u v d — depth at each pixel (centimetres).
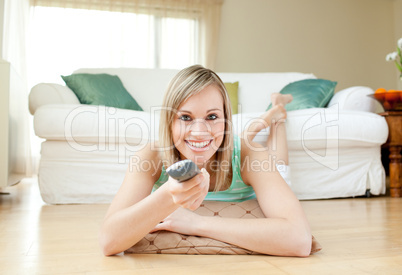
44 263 83
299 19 494
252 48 475
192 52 461
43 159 207
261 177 98
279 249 84
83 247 99
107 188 210
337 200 218
